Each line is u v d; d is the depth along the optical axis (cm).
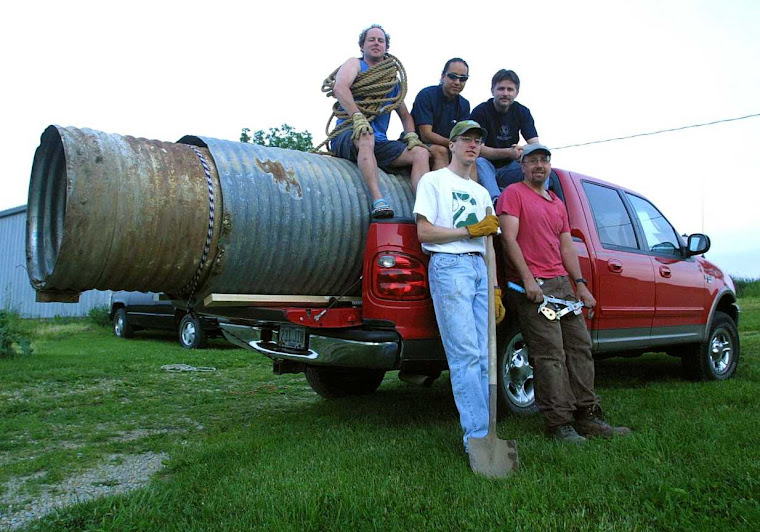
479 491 274
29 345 884
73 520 258
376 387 574
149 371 743
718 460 298
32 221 376
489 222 337
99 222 332
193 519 250
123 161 343
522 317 378
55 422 464
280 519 246
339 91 454
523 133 537
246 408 522
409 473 300
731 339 633
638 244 557
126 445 394
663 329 558
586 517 247
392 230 384
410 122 491
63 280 347
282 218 385
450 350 337
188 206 358
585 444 342
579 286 396
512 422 407
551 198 400
